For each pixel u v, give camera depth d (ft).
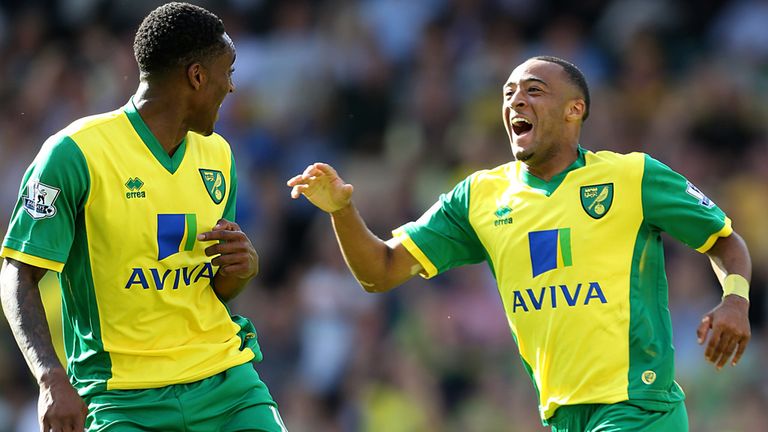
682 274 143.02
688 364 137.90
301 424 142.10
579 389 66.95
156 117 65.67
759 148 161.89
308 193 69.87
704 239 68.18
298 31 181.57
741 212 155.53
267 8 184.34
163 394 64.90
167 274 64.95
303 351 147.33
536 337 68.39
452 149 164.45
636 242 67.92
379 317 147.23
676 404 67.56
